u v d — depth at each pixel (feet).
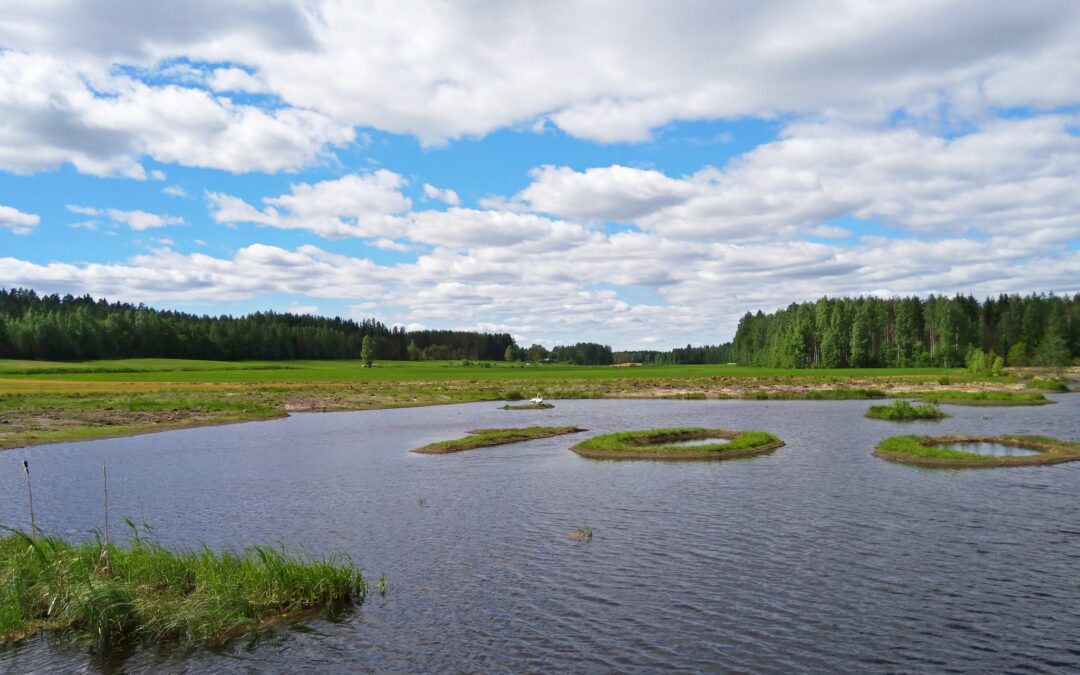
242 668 45.11
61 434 180.24
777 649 46.91
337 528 81.05
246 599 53.72
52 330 566.36
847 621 51.31
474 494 100.17
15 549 61.62
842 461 122.93
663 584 59.72
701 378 471.62
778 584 59.26
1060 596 55.52
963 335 552.82
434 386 413.39
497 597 57.26
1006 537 72.13
